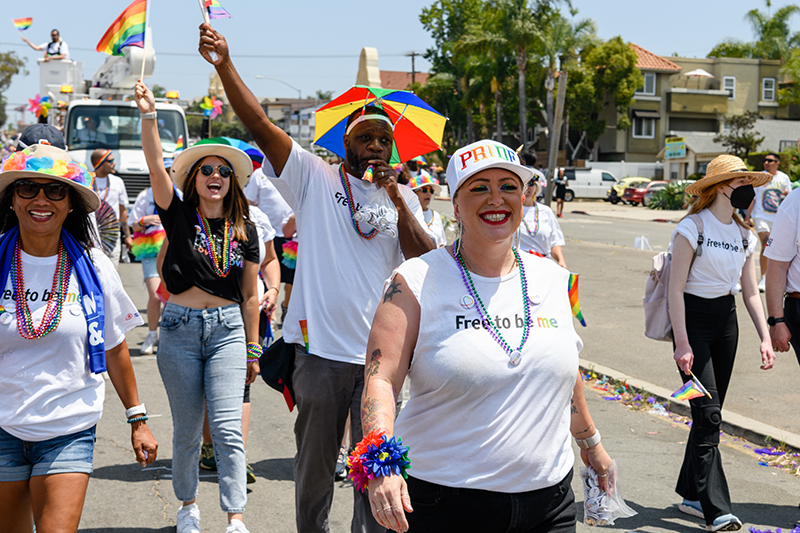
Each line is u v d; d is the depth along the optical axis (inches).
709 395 168.1
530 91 1937.7
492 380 92.2
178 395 160.2
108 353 128.8
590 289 501.4
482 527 93.7
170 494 185.2
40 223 116.8
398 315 94.7
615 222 1141.1
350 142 147.2
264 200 310.8
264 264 220.4
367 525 134.1
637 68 1969.7
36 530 114.3
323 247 144.9
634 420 248.4
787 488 193.3
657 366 307.7
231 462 155.2
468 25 1974.7
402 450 85.2
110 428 232.7
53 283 119.1
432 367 93.2
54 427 116.3
